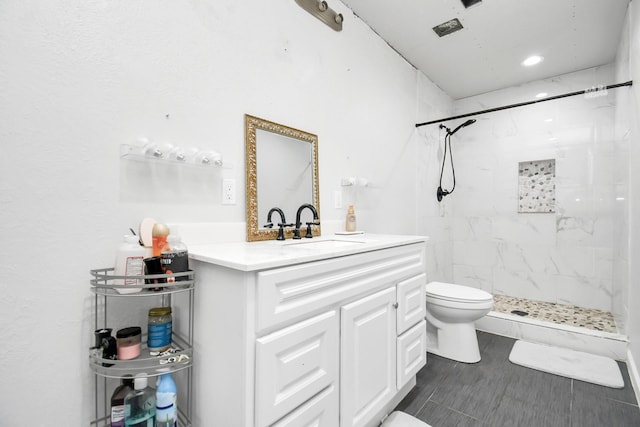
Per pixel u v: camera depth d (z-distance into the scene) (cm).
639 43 167
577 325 226
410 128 266
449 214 335
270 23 149
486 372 185
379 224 227
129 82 103
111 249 99
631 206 190
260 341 79
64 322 91
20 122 83
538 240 295
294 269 89
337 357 105
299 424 90
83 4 94
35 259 86
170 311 98
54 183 89
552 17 205
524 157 303
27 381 85
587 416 144
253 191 139
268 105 149
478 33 224
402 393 156
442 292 204
